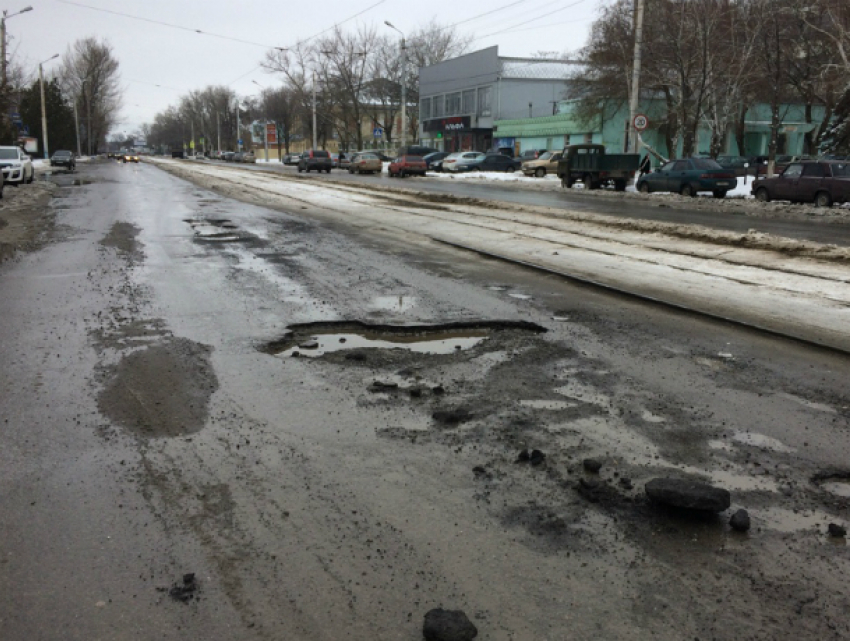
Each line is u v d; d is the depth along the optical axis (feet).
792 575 9.33
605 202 71.51
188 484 11.71
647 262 33.88
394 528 10.38
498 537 10.16
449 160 150.51
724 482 11.91
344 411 14.87
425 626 8.13
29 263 32.55
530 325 22.06
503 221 50.75
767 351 19.45
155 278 29.04
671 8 103.19
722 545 10.00
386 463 12.48
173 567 9.43
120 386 16.26
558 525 10.48
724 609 8.63
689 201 71.92
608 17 122.21
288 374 17.25
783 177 70.38
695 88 105.60
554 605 8.68
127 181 107.24
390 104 249.75
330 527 10.41
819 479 12.06
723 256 35.58
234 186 93.61
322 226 47.60
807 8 94.84
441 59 251.19
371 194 78.18
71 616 8.45
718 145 106.22
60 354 18.65
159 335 20.57
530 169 131.34
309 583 9.10
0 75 144.66
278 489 11.55
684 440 13.52
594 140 158.10
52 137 281.74
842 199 64.44
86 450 12.95
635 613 8.54
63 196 74.74
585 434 13.75
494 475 12.03
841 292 27.07
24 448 13.00
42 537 10.11
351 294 26.25
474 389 16.20
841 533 10.31
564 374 17.31
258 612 8.54
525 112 196.75
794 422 14.47
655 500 10.80
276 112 308.40
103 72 334.24
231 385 16.43
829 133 115.65
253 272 30.53
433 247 38.40
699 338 20.71
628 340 20.44
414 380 16.84
